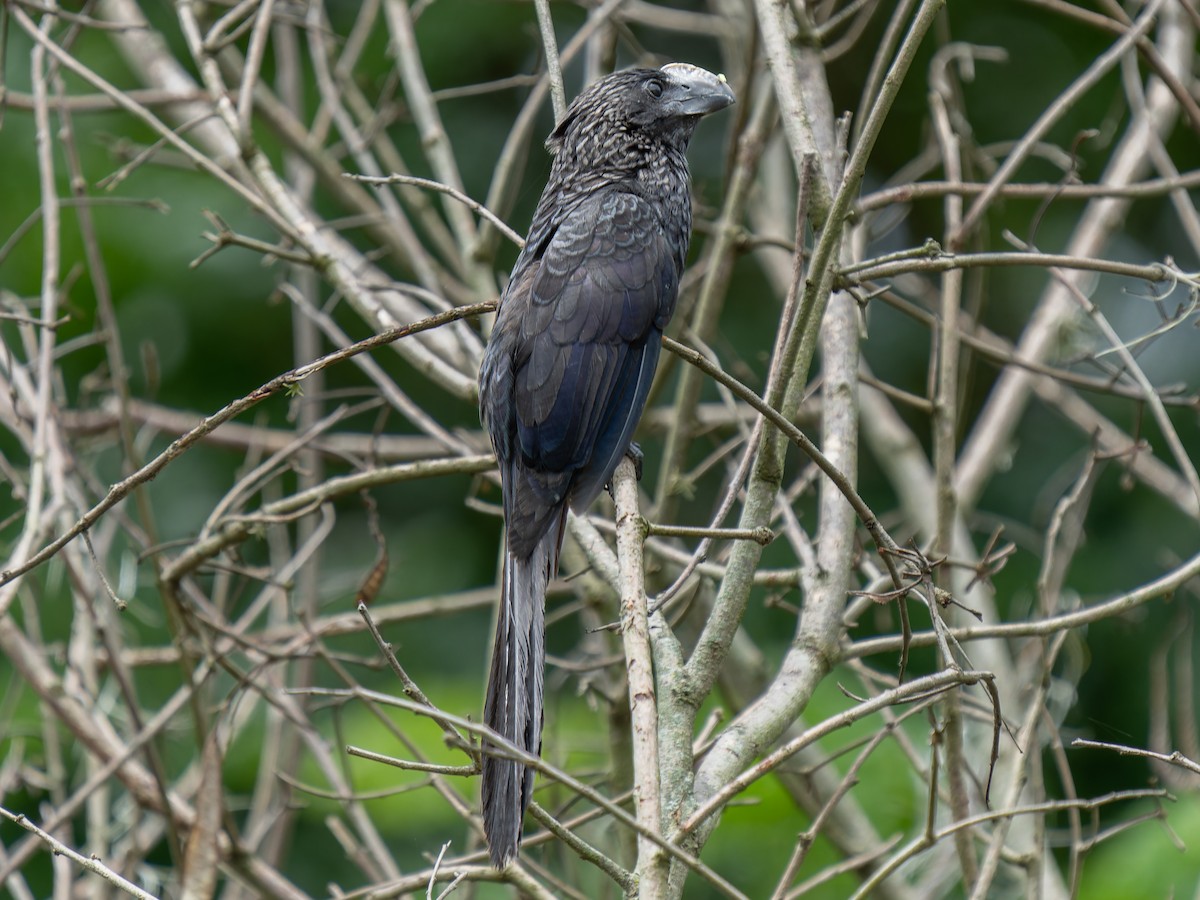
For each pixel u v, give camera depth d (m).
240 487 9.25
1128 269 6.95
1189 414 15.28
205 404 15.43
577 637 15.17
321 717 12.81
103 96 11.30
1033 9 16.91
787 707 6.77
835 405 7.73
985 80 16.89
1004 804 7.86
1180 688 9.64
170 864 12.93
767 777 11.01
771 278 12.01
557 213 8.61
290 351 15.55
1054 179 16.66
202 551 8.96
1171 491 11.10
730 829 11.03
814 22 9.31
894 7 16.22
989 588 10.40
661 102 8.87
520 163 10.91
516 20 16.20
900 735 9.05
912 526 11.20
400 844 11.94
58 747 10.07
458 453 9.12
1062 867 11.96
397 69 11.44
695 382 9.72
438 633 14.90
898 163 17.20
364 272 10.38
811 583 7.38
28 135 14.97
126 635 12.30
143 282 15.12
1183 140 16.31
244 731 13.16
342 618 10.12
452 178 10.64
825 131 8.21
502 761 5.96
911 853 6.07
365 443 12.09
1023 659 10.17
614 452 7.84
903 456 11.18
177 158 15.13
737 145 10.44
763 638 14.36
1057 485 15.26
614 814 4.85
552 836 7.64
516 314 8.15
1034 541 14.12
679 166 9.00
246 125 9.28
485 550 15.73
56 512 8.80
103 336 9.98
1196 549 14.56
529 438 7.84
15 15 9.50
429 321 6.60
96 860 6.70
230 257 15.28
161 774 8.97
